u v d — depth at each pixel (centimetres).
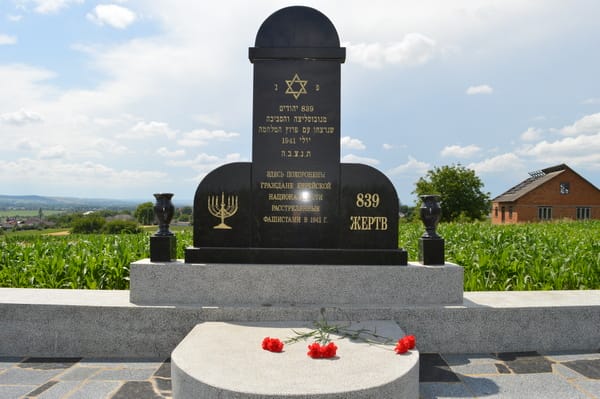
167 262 480
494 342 441
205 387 281
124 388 356
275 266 466
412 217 5297
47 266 713
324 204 502
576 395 343
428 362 414
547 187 4697
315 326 414
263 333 393
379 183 502
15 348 439
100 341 438
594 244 941
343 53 502
